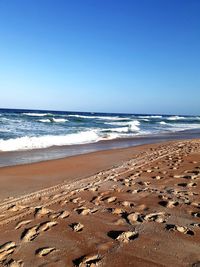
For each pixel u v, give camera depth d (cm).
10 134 1750
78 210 454
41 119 3741
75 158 1022
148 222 394
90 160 977
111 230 373
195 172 715
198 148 1226
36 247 333
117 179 675
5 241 352
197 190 551
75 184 635
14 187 615
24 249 329
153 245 327
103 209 456
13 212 455
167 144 1471
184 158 943
